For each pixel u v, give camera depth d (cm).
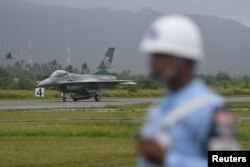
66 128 9675
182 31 1333
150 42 1348
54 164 5588
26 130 9262
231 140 1243
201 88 1345
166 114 1355
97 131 9125
